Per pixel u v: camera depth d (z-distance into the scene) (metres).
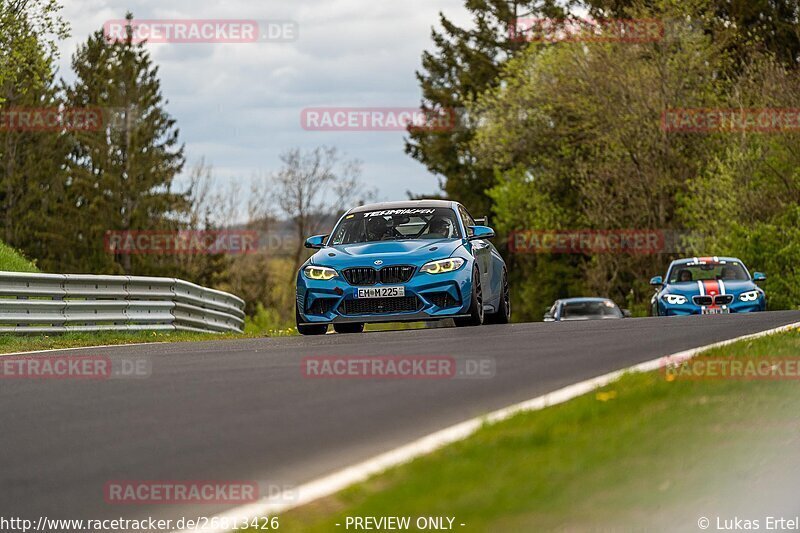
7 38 114.06
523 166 187.50
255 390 31.23
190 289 72.62
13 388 34.59
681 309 77.19
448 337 44.09
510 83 175.25
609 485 19.06
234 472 21.94
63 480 22.08
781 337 38.44
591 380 29.47
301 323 51.25
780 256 126.31
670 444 21.64
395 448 22.94
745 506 19.58
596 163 167.62
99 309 64.06
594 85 159.62
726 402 25.56
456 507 17.97
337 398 29.30
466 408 27.06
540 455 20.69
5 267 106.81
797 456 21.75
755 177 138.75
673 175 158.62
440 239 52.31
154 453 23.84
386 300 49.88
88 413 28.98
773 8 186.50
